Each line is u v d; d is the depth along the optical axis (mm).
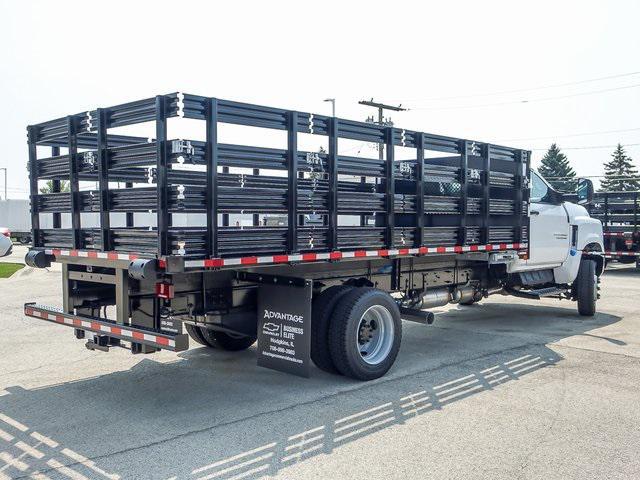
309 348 5230
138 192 4582
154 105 4301
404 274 6750
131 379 5770
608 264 20484
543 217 8672
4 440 4180
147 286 4902
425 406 4953
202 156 4414
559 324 8961
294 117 4941
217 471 3666
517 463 3807
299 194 5066
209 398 5152
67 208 5336
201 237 4465
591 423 4551
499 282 8547
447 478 3590
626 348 7211
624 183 79312
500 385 5594
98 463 3781
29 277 15523
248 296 5613
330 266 5820
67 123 5215
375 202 5727
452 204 6637
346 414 4738
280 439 4195
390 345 5938
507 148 7477
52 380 5738
